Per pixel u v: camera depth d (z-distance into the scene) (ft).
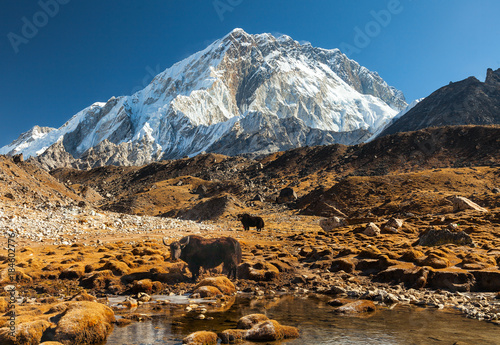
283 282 50.65
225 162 610.24
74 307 27.58
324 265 60.85
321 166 469.57
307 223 213.66
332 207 264.72
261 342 24.61
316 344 24.07
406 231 107.24
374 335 26.05
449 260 53.36
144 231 116.26
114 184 625.82
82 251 66.44
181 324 28.94
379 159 435.53
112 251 68.28
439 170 314.96
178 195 405.18
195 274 48.75
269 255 67.05
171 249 47.65
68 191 303.07
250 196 372.58
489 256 55.42
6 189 160.56
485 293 42.57
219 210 301.63
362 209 257.34
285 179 450.71
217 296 40.50
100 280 45.14
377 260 57.36
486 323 29.58
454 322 29.96
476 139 412.57
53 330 24.25
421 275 46.65
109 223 124.67
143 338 25.14
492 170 298.76
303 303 37.86
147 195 398.01
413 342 24.38
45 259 56.24
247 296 41.73
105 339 24.93
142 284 42.55
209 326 28.37
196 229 134.62
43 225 104.27
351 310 33.42
